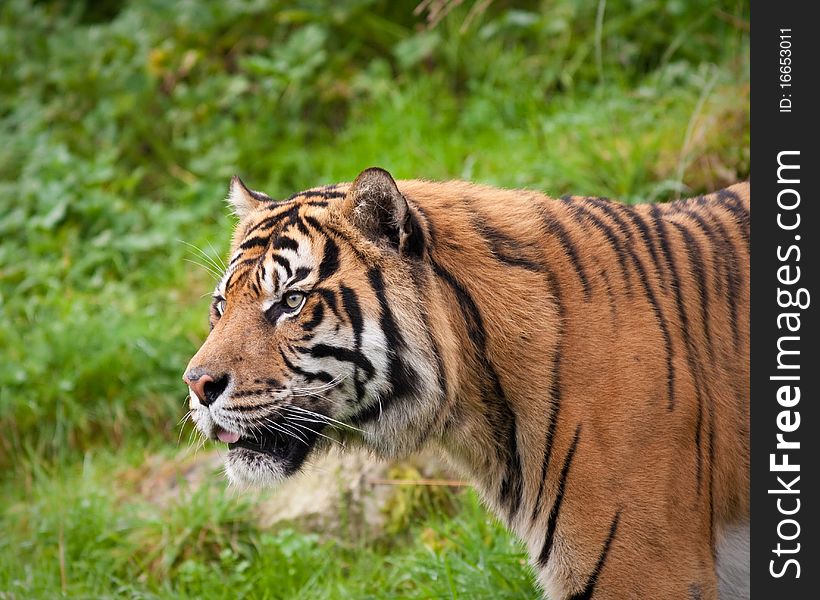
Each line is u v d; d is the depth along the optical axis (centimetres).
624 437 657
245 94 1559
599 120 1262
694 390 672
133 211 1421
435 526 927
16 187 1451
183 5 1627
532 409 673
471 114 1381
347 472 1005
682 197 1126
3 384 1198
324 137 1488
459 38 1491
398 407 677
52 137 1529
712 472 691
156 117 1549
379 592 889
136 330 1231
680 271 702
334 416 677
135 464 1137
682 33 1295
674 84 1318
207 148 1493
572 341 671
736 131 1146
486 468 712
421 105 1412
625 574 660
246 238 695
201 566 953
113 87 1573
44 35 1706
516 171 1230
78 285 1351
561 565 677
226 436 679
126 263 1380
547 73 1414
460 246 682
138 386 1194
